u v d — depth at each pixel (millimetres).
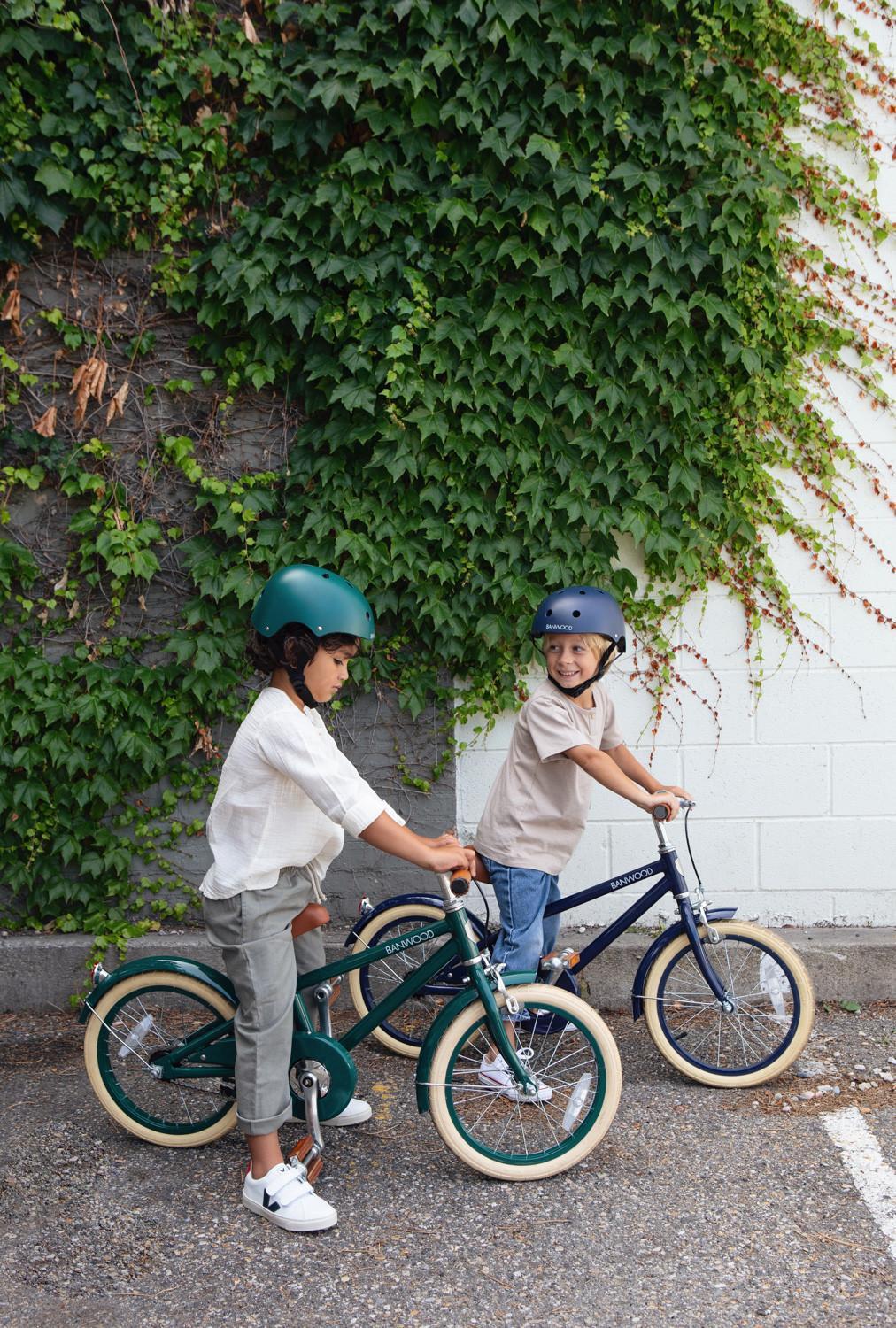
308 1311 2311
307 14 3740
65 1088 3379
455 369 3898
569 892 4172
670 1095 3299
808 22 3920
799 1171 2844
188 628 4047
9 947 3932
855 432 4098
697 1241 2537
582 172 3846
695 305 3912
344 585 2707
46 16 3662
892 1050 3588
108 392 3998
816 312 4074
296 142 3811
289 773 2621
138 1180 2838
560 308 3898
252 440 4027
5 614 4004
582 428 4023
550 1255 2490
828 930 4152
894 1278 2393
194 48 3805
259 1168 2666
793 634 4145
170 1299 2355
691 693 4164
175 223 3873
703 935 3328
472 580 4008
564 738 3172
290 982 2723
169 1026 3734
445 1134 2787
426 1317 2283
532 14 3701
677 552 4051
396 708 4102
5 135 3744
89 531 4008
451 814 4129
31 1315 2307
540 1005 2820
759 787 4176
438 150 3838
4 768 4004
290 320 3945
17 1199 2752
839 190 4012
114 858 4043
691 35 3855
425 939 2811
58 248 3932
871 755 4160
